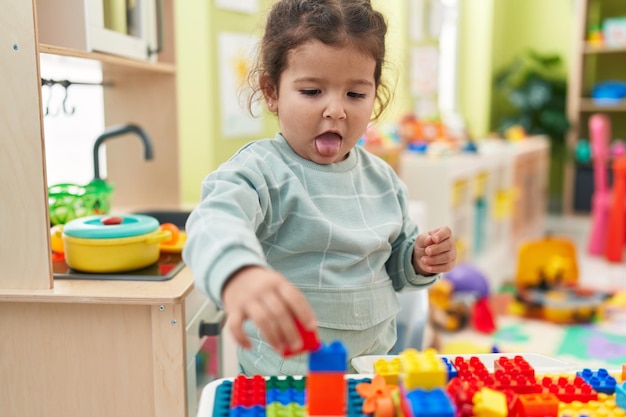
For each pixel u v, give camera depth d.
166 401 0.96
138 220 1.09
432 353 0.55
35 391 0.98
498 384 0.63
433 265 0.87
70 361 0.96
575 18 4.45
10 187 0.92
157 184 1.55
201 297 1.12
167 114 1.52
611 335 2.32
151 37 1.38
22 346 0.96
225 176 0.74
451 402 0.50
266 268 0.52
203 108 2.17
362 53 0.76
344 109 0.77
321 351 0.51
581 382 0.65
